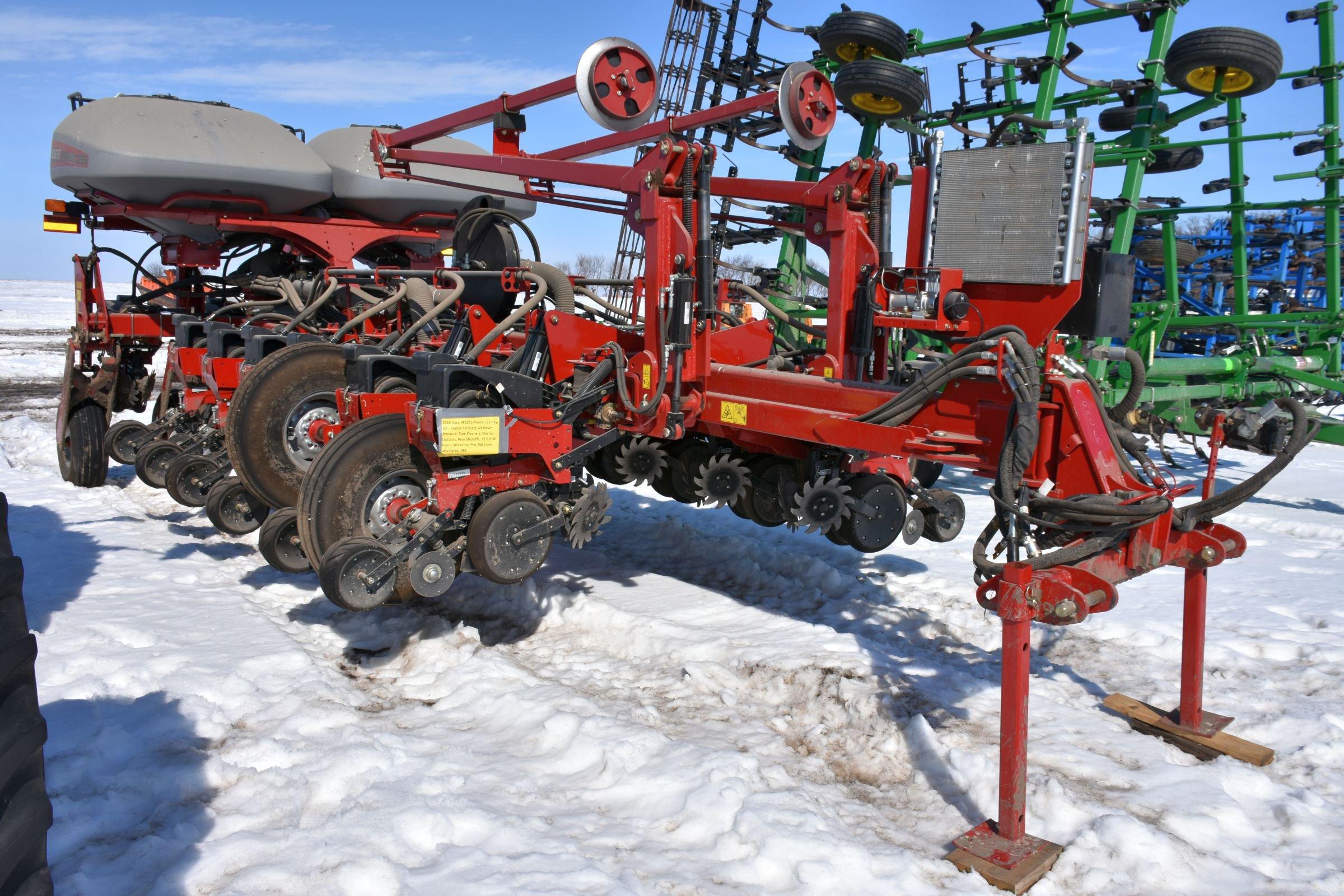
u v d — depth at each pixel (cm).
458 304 542
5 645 159
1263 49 627
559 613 452
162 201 698
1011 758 253
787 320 496
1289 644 409
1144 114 734
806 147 429
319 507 388
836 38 539
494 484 395
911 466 477
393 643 420
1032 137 352
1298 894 236
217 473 591
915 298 371
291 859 239
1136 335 812
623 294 604
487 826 256
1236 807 275
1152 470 310
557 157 561
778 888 235
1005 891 237
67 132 686
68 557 534
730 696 362
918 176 390
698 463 500
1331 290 948
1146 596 492
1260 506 756
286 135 745
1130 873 244
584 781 289
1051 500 260
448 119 593
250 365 554
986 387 301
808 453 434
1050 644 420
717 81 991
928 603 478
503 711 339
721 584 520
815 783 296
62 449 736
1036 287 331
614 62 459
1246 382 873
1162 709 347
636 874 237
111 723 315
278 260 818
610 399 432
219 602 459
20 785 160
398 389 446
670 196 411
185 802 271
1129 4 718
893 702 346
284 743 304
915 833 269
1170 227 1011
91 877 233
